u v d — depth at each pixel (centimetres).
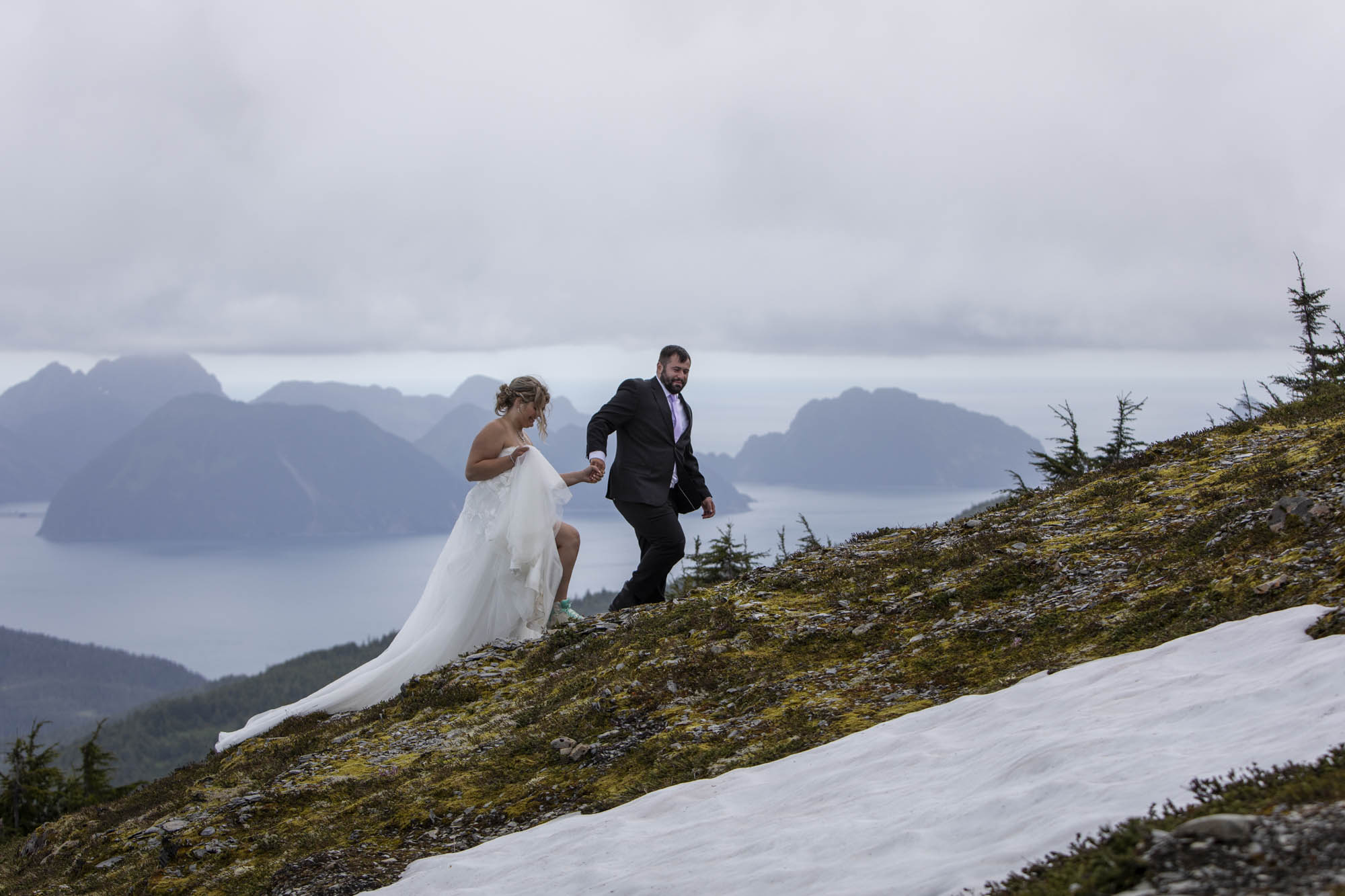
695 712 911
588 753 877
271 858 841
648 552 1395
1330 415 1310
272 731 1356
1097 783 452
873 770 627
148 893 848
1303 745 412
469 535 1422
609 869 588
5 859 1298
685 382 1384
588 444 1382
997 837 444
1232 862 323
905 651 935
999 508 1398
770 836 548
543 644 1279
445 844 777
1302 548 786
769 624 1067
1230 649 626
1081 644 809
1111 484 1277
